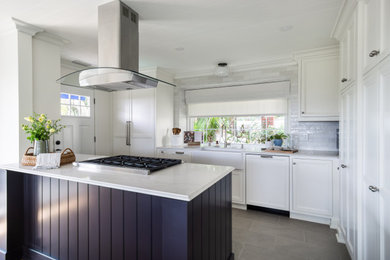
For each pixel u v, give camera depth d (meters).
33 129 2.08
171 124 4.29
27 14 2.09
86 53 3.18
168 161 2.12
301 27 2.35
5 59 2.39
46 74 2.59
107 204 1.55
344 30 2.11
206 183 1.43
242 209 3.33
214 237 1.63
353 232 1.85
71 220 1.74
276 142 3.34
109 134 4.34
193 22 2.24
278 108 3.65
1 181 2.00
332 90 2.88
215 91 4.05
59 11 2.04
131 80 1.83
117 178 1.56
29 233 2.02
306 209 2.86
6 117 2.41
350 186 1.95
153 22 2.23
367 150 1.52
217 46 2.90
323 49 2.88
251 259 2.06
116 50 1.84
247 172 3.26
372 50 1.42
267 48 2.96
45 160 1.89
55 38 2.62
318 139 3.25
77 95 3.74
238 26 2.33
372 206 1.43
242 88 3.82
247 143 3.96
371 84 1.43
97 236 1.60
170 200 1.27
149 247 1.39
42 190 1.91
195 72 4.06
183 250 1.24
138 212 1.43
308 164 2.84
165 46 2.91
